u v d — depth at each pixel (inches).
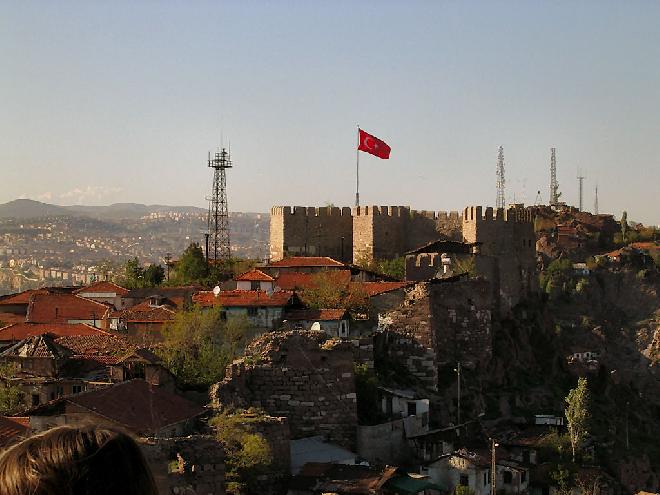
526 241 4975.4
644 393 5142.7
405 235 5270.7
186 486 1676.9
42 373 2664.9
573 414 3159.5
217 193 5851.4
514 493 2736.2
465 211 4953.3
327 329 3289.9
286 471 2182.6
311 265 4434.1
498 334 3944.4
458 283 3474.4
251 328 3334.2
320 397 2500.0
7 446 388.5
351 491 2118.6
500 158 7849.4
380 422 2709.2
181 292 4347.9
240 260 5570.9
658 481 3410.4
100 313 3959.2
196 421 2167.8
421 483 2335.1
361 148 5467.5
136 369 2556.6
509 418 3346.5
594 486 2893.7
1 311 4347.9
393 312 3282.5
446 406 3093.0
